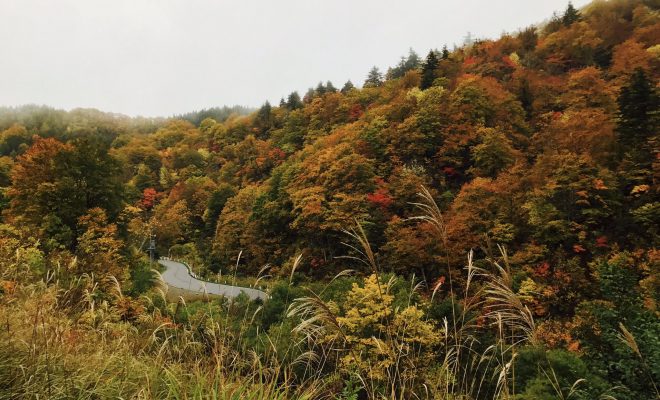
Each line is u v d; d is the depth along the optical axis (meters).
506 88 68.81
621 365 6.16
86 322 3.57
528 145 52.25
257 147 104.06
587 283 25.16
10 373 2.66
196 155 126.88
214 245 58.78
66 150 28.59
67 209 26.56
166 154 139.88
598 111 46.09
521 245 31.89
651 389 5.75
